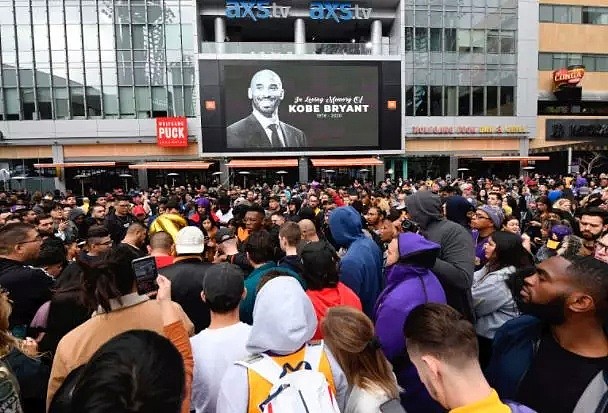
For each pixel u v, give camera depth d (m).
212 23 35.59
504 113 35.25
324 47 32.28
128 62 31.41
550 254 5.14
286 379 1.90
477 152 35.19
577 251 4.44
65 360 2.10
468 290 3.41
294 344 1.99
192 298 3.62
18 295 3.48
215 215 9.32
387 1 33.56
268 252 3.99
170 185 32.91
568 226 5.43
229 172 32.16
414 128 34.03
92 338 2.13
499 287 3.44
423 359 1.52
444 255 3.64
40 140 31.20
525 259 3.62
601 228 4.47
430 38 34.00
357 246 4.16
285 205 13.44
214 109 30.89
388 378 2.30
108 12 31.09
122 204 9.62
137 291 2.25
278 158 32.19
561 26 37.03
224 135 30.97
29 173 31.55
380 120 32.38
